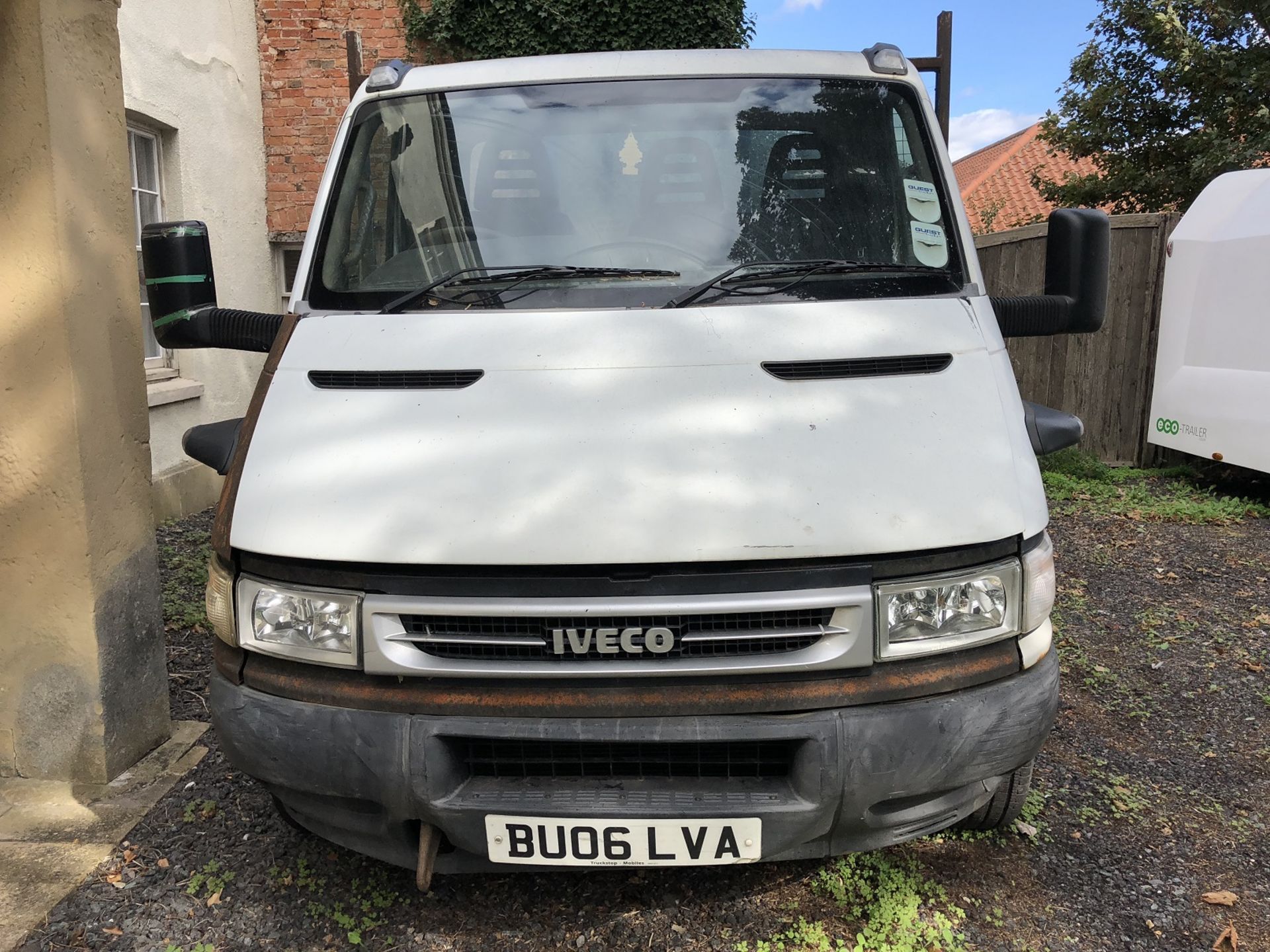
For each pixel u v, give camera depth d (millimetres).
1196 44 11242
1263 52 11219
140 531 3512
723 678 2256
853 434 2420
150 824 3150
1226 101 11641
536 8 8719
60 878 2877
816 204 3139
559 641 2227
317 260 3105
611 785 2301
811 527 2250
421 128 3348
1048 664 2492
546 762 2328
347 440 2469
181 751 3617
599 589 2240
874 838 2410
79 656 3299
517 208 3148
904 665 2307
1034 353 9352
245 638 2410
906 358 2631
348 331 2773
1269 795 3354
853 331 2688
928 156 3268
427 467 2375
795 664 2240
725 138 3248
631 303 2811
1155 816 3211
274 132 8594
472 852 2346
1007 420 2568
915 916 2666
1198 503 7191
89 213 3186
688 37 8906
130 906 2756
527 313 2758
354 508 2332
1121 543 6324
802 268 2945
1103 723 3887
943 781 2307
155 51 6695
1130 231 8320
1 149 3023
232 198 7965
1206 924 2670
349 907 2750
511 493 2305
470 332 2693
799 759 2250
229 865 2939
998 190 23828
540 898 2777
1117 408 8586
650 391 2488
